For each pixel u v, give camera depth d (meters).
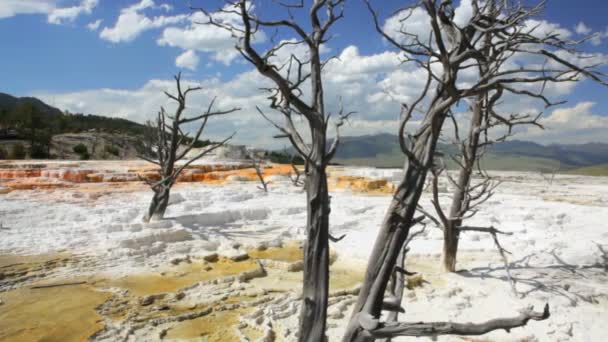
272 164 27.19
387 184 20.98
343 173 23.59
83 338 6.46
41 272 9.10
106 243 10.80
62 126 60.47
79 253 10.30
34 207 14.09
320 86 3.89
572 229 13.16
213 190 18.19
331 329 7.05
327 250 3.90
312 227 3.88
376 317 3.69
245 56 3.51
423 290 8.59
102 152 51.88
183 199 16.34
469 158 8.96
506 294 8.25
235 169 24.31
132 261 10.04
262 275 9.80
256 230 13.10
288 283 9.28
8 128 51.78
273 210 15.05
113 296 8.13
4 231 11.58
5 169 20.64
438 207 8.90
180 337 6.66
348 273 9.95
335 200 17.47
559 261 10.27
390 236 3.75
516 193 20.61
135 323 7.02
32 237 11.19
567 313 7.60
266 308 7.59
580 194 20.31
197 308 7.75
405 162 3.79
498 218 14.70
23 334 6.55
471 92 3.58
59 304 7.68
